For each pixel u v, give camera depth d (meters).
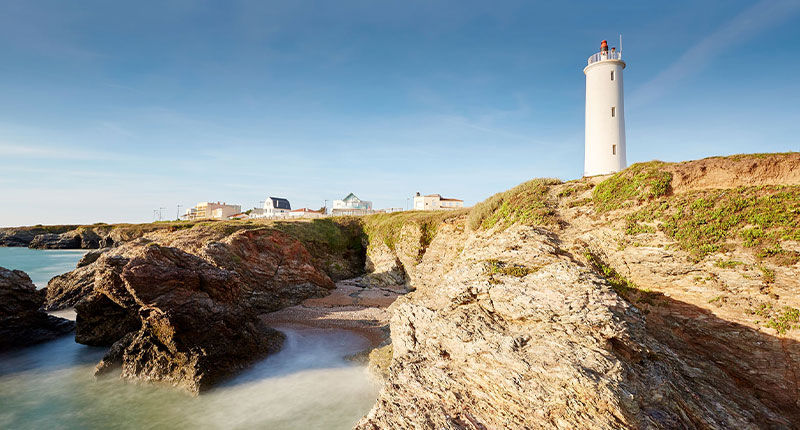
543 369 11.91
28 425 16.70
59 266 73.12
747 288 14.91
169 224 86.19
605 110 39.56
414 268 48.19
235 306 25.23
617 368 11.27
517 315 14.68
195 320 21.38
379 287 49.09
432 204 103.75
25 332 26.08
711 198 18.17
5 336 24.92
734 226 16.70
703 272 16.38
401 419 12.52
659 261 17.78
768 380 13.47
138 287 20.08
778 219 15.65
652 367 12.23
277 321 33.59
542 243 20.84
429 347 15.85
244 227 45.81
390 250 53.62
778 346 13.52
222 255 36.34
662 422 10.23
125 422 16.95
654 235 18.89
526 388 11.77
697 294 16.05
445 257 40.47
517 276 16.83
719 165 19.20
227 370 21.52
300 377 21.69
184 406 18.41
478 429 11.73
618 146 39.09
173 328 20.52
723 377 13.81
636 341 12.52
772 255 15.03
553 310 14.11
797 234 14.87
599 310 13.45
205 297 22.59
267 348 25.38
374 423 12.76
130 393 19.72
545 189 27.53
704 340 15.35
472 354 13.99
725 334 14.80
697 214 18.11
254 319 27.42
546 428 10.92
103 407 18.28
